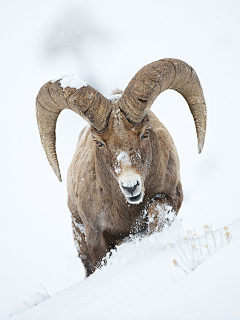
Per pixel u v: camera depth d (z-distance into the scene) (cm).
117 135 1906
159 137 2344
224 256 1038
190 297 945
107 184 2198
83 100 1931
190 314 883
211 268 1016
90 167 2348
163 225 2191
